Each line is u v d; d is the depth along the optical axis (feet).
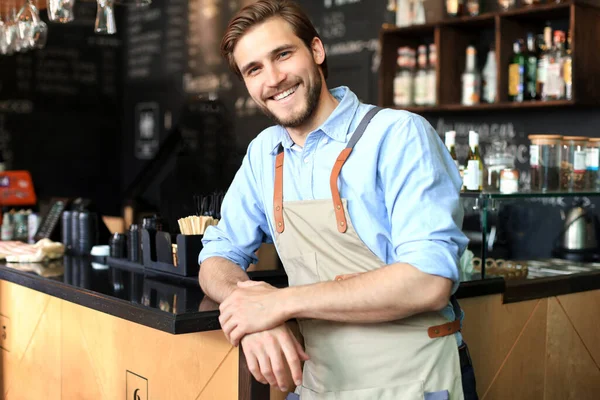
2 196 14.84
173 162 18.95
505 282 7.27
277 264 7.53
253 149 6.13
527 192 7.92
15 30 10.27
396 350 5.15
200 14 18.26
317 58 5.55
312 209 5.35
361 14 14.46
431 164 4.93
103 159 20.38
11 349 9.02
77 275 7.91
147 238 7.99
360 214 5.19
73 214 9.88
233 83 17.30
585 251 9.29
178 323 5.56
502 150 8.61
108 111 20.40
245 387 5.65
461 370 5.43
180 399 6.33
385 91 12.62
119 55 20.47
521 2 11.39
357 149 5.20
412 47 12.91
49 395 8.22
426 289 4.66
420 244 4.75
